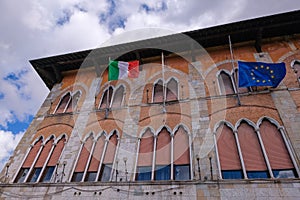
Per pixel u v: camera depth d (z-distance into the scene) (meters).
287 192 8.81
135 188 10.32
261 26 15.83
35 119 16.41
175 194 9.72
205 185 9.71
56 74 19.50
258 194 9.00
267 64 13.80
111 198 10.23
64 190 11.09
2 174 13.11
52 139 14.62
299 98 12.27
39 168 13.19
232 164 10.59
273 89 13.11
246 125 11.87
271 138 11.02
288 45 15.80
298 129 10.88
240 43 17.03
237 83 14.29
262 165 10.25
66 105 17.09
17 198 11.34
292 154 10.20
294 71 13.87
